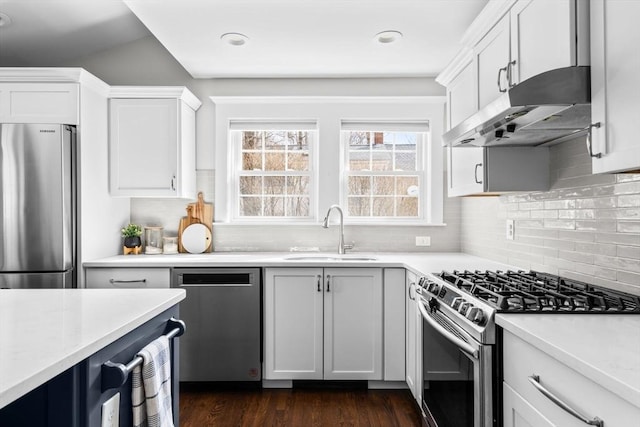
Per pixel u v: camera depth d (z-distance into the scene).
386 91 3.47
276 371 2.75
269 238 3.47
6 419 0.90
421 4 2.33
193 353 2.75
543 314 1.30
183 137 3.17
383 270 2.72
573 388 0.92
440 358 1.78
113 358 1.03
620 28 1.11
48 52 3.35
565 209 1.95
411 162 3.54
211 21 2.51
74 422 0.89
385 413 2.44
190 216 3.43
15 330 1.00
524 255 2.33
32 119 2.72
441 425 1.75
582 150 1.82
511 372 1.23
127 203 3.41
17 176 2.59
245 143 3.57
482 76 2.04
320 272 2.73
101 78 3.49
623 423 0.77
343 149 3.54
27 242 2.59
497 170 2.10
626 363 0.85
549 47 1.44
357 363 2.73
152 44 3.49
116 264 2.75
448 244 3.46
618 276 1.59
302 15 2.45
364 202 3.55
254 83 3.49
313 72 3.36
